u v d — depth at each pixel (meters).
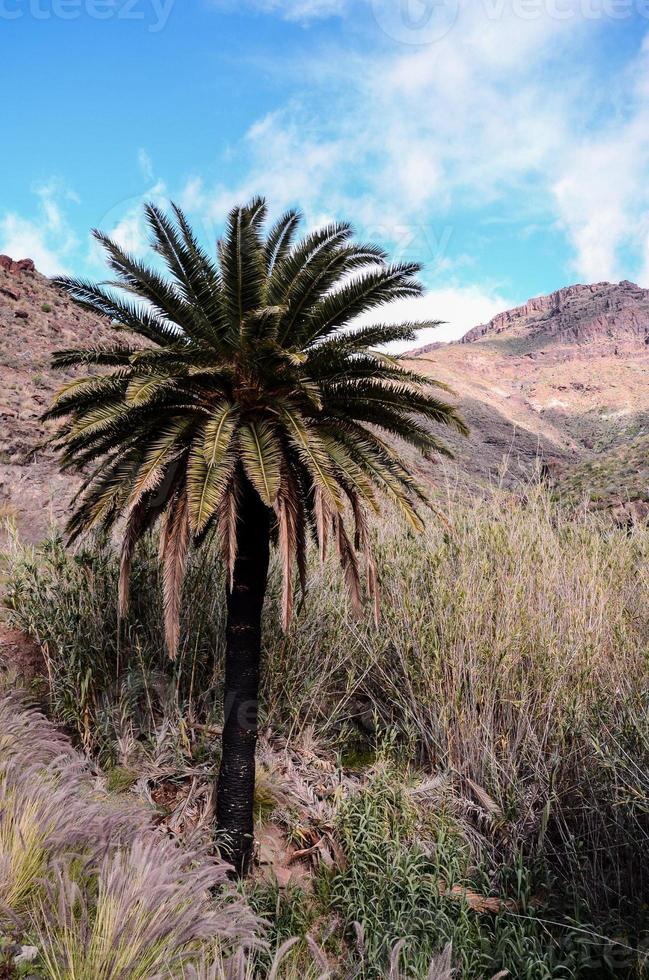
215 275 6.16
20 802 4.46
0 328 26.59
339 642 9.16
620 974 4.92
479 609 8.05
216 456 5.13
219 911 4.53
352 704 9.45
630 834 5.43
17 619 8.19
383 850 6.24
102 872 4.01
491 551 8.91
